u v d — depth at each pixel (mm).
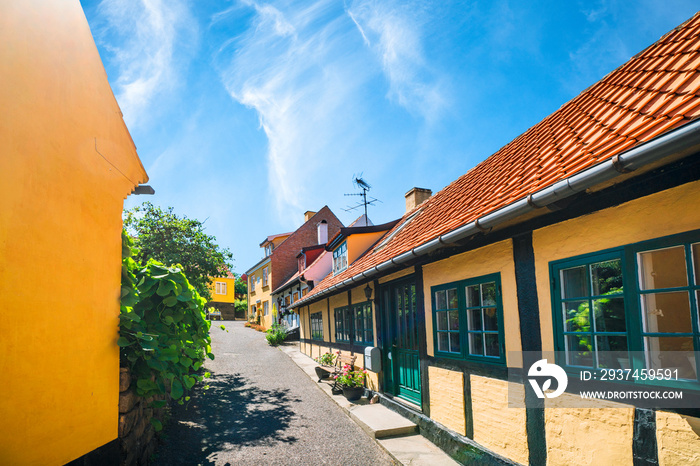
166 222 11711
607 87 5633
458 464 5344
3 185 2941
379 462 5590
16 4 3145
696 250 2834
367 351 8570
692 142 2371
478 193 6254
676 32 5266
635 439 3113
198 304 5840
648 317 3139
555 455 3879
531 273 4305
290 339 22234
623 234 3283
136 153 4969
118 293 4355
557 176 3639
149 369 4770
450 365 5867
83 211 3832
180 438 6258
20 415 2980
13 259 2992
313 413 8016
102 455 3883
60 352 3404
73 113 3756
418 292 6887
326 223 25750
